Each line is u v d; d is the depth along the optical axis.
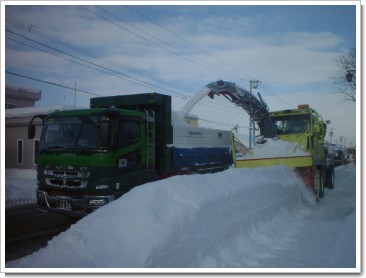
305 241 7.17
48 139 8.42
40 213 10.45
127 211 4.80
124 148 8.23
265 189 8.63
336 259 5.39
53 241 4.66
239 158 13.38
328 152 16.81
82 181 7.64
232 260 5.61
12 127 22.75
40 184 8.34
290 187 10.63
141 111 9.56
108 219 4.68
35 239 7.38
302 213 10.62
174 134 10.66
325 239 7.20
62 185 7.90
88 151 7.73
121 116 8.19
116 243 4.30
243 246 6.36
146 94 9.80
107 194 7.64
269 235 7.38
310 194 12.36
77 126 8.15
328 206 12.11
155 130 9.83
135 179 8.49
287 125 14.80
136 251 4.14
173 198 5.42
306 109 14.32
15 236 7.63
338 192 15.88
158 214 4.82
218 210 6.03
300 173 12.77
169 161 10.00
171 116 10.73
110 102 10.42
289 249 6.59
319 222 9.26
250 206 7.48
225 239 6.04
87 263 4.11
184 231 4.88
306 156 12.60
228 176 7.88
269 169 10.70
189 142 11.48
